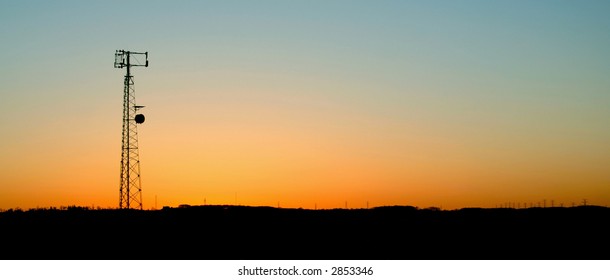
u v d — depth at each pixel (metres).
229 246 96.12
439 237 104.44
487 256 86.62
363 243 98.88
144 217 111.81
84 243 97.50
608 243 97.81
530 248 93.56
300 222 118.88
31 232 105.12
